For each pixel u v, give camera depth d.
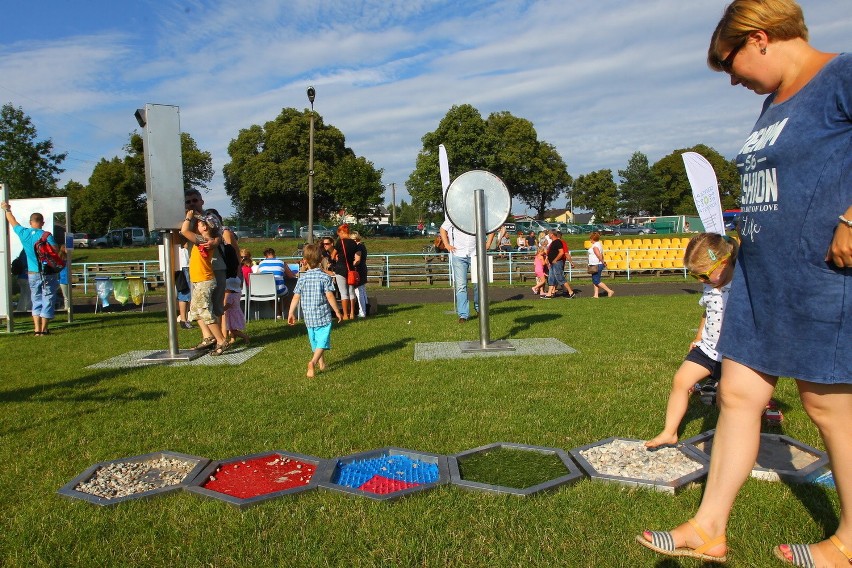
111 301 19.75
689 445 4.09
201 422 5.18
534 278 25.72
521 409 5.27
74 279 25.19
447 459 3.99
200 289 8.45
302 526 3.16
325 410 5.45
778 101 2.52
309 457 4.12
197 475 3.87
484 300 8.35
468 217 8.48
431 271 26.06
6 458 4.41
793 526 3.03
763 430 4.53
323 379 6.78
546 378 6.46
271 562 2.86
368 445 4.45
